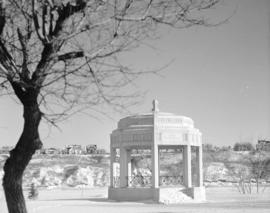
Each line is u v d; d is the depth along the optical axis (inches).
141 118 1669.5
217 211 1318.9
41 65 388.8
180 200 1596.9
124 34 394.0
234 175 3659.0
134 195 1665.8
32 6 382.9
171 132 1638.8
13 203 397.1
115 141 1740.9
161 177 1753.2
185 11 404.2
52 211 1364.4
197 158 1736.0
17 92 396.8
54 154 4753.9
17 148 399.2
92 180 4261.8
